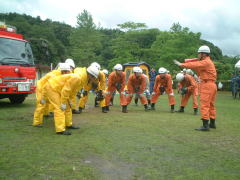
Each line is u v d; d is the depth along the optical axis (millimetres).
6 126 6684
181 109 10922
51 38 60406
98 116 8867
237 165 4273
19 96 11531
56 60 54969
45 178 3570
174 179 3660
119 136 5949
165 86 10945
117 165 4141
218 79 39156
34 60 11391
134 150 4922
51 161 4211
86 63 60094
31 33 57594
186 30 34688
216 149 5156
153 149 5031
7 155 4426
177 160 4445
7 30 10492
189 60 7395
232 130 7039
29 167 3934
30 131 6203
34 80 10914
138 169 4000
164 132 6531
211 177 3760
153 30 45594
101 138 5715
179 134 6367
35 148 4855
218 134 6500
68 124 6609
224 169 4086
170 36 37969
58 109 5977
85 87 9398
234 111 11359
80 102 9602
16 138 5520
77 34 64688
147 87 12398
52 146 5012
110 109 11148
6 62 9867
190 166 4176
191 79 10383
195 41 34156
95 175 3727
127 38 38656
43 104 6750
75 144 5184
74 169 3912
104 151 4805
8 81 9891
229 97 22172
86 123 7461
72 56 61469
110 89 10406
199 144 5492
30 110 9617
